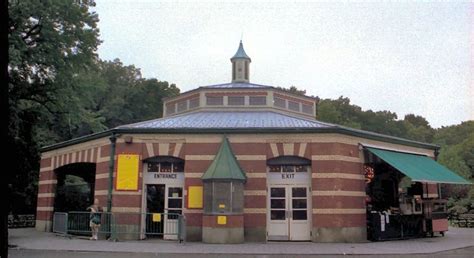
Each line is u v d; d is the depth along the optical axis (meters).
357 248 17.84
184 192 21.36
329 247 18.20
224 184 20.03
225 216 19.72
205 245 18.78
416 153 26.12
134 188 21.55
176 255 15.80
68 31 26.47
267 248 17.78
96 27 28.06
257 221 20.66
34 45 25.52
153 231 21.41
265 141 21.41
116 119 59.59
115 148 22.22
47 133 42.66
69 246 18.17
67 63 27.16
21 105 27.27
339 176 20.73
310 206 21.03
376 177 24.53
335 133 21.03
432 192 25.95
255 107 27.08
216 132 21.61
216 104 27.30
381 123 80.94
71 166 28.39
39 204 29.36
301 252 16.53
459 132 93.19
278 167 21.59
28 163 30.69
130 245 18.59
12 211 36.22
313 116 29.48
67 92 28.33
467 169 62.34
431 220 24.11
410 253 16.33
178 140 21.83
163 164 22.16
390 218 21.88
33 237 22.44
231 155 21.03
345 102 81.31
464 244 19.81
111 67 63.38
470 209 46.94
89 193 35.56
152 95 64.00
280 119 23.98
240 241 19.78
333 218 20.30
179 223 19.81
